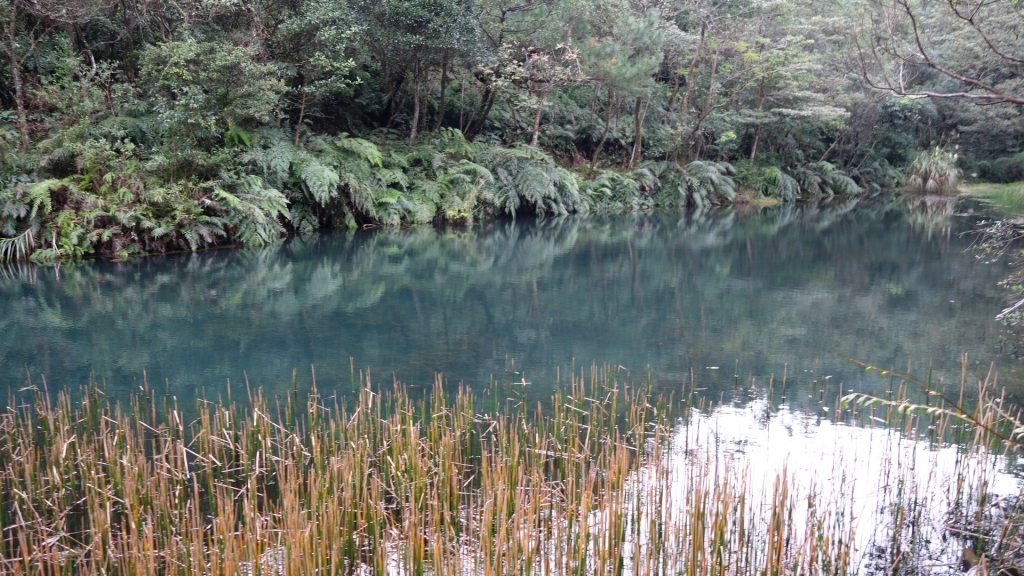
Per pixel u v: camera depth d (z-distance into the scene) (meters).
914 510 3.35
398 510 3.22
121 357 5.77
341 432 3.70
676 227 16.25
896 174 29.09
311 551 2.59
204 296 8.09
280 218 12.80
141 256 10.21
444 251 11.95
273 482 3.50
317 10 12.27
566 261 11.22
